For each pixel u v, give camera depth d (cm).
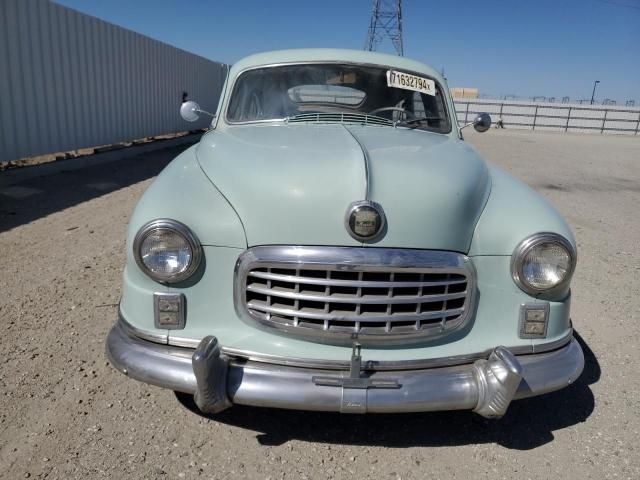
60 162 862
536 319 224
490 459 237
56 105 858
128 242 219
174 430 245
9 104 748
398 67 365
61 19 859
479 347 220
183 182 238
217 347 207
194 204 221
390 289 207
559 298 227
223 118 347
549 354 225
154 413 256
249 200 216
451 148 287
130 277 224
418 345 217
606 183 1062
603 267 510
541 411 275
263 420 257
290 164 228
